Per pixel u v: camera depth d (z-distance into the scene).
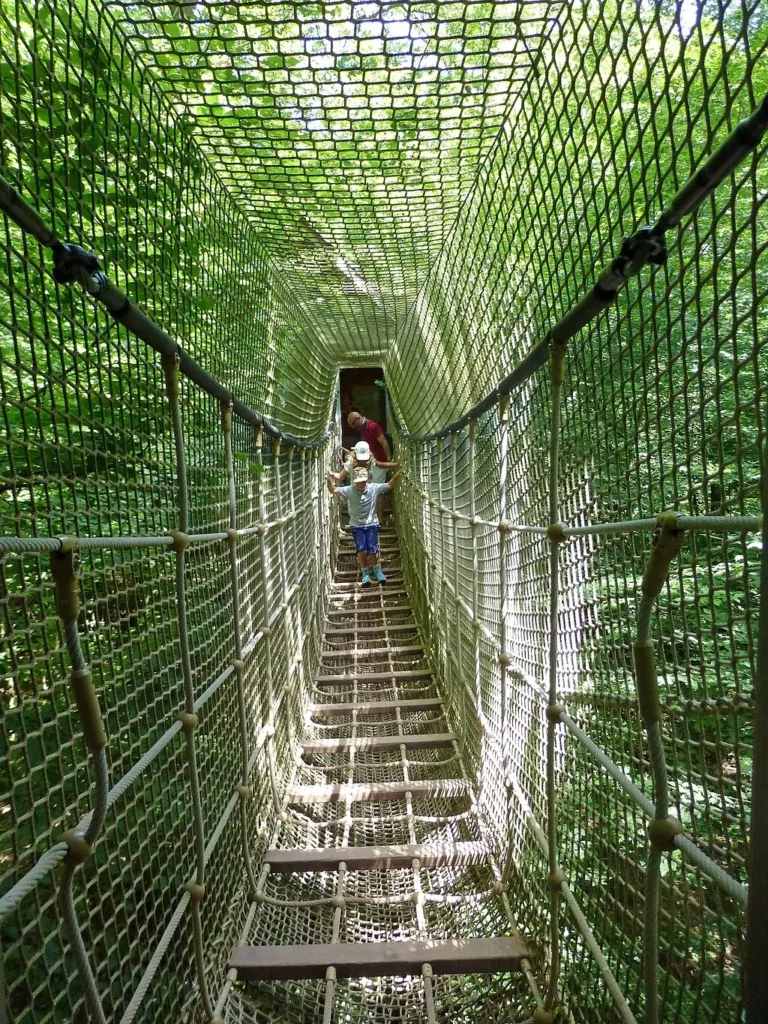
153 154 2.00
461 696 3.63
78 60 1.61
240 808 2.29
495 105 2.17
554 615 1.60
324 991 2.11
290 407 4.62
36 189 1.28
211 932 1.98
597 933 1.60
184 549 1.63
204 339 2.42
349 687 5.02
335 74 2.04
